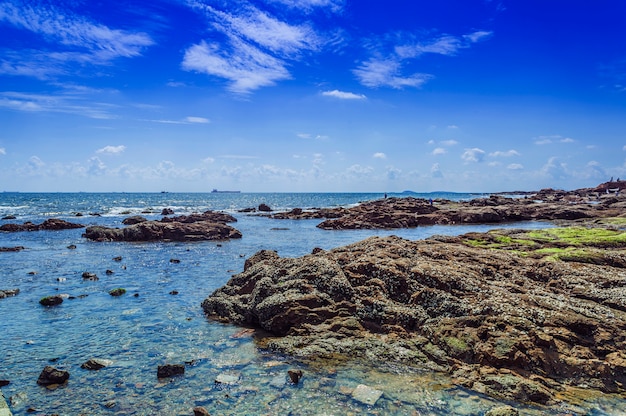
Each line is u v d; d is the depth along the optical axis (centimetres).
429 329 1530
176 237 5150
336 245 4628
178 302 2223
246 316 1886
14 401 1168
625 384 1231
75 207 11475
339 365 1384
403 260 1967
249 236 5647
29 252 4050
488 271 1975
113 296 2338
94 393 1222
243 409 1124
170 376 1329
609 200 9569
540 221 7481
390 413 1085
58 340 1655
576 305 1603
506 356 1295
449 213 7850
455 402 1141
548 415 1085
